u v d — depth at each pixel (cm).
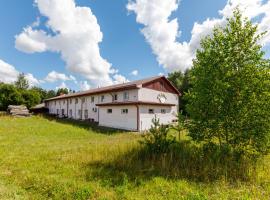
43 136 1522
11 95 4212
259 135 636
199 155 698
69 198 464
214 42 723
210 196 470
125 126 2081
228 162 641
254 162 658
